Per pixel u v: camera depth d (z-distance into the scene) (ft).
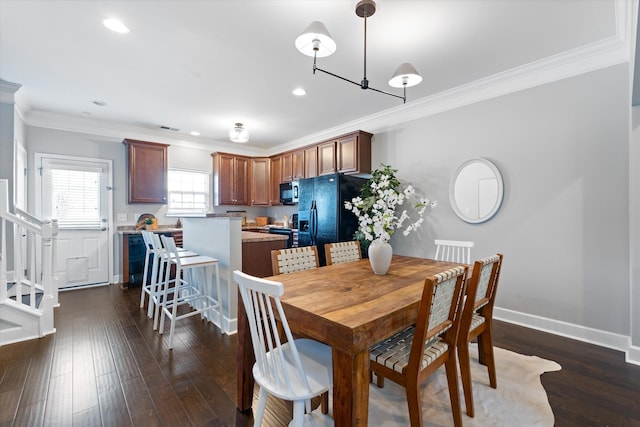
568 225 8.84
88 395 6.00
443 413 5.57
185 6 6.54
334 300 4.70
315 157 16.51
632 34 6.44
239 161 19.47
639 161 7.44
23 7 6.55
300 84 10.59
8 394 6.00
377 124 14.08
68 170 14.29
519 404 5.78
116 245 15.51
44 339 8.54
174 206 17.66
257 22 7.09
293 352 3.96
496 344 8.36
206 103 12.41
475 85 10.50
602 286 8.29
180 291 12.93
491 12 6.77
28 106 12.59
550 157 9.14
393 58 8.80
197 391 6.19
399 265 7.67
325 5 6.48
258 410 4.62
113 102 12.28
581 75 8.59
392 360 4.67
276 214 21.17
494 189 10.25
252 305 4.35
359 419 3.74
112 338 8.66
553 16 6.91
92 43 7.99
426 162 12.25
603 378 6.66
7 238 11.28
